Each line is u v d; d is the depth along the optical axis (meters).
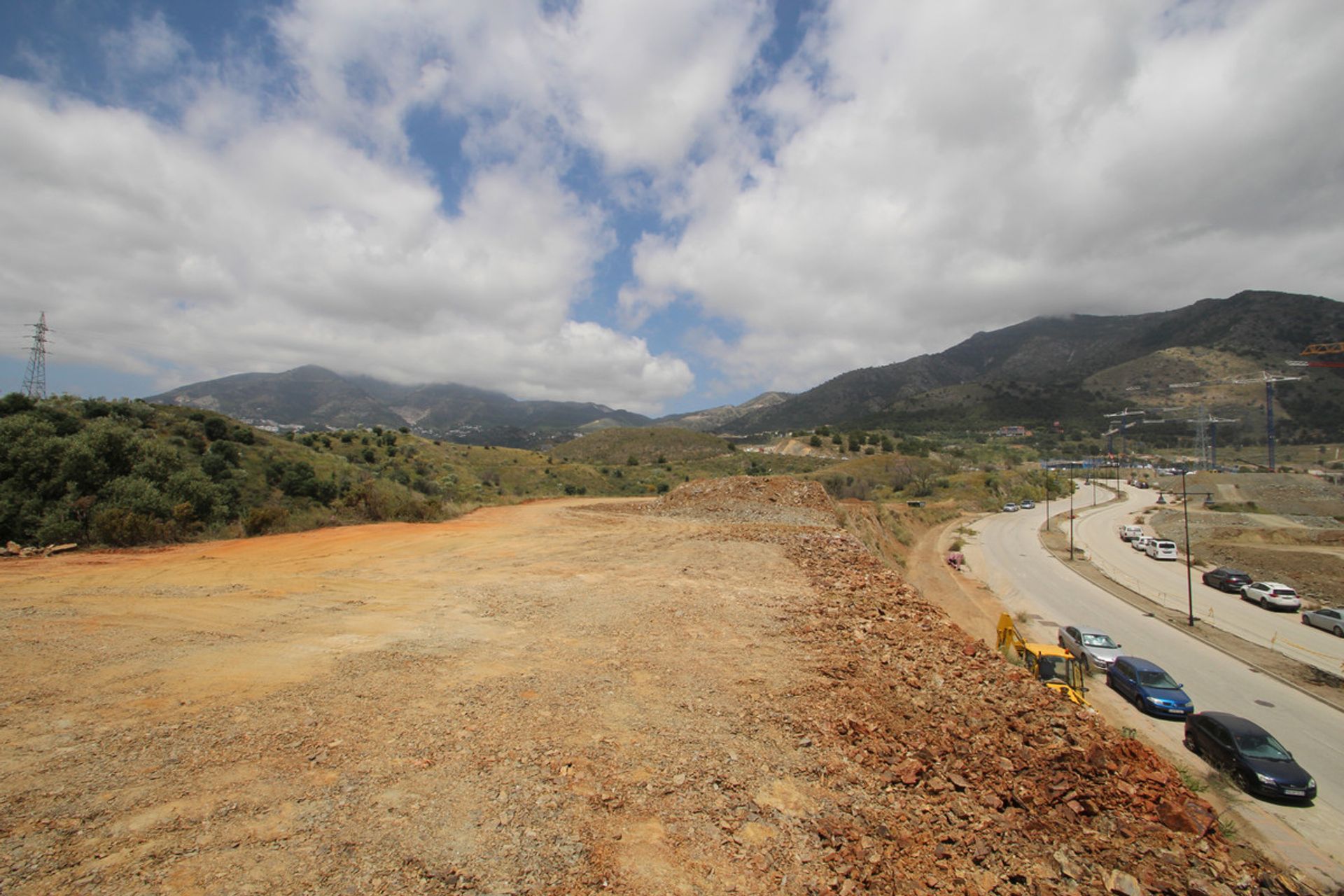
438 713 6.75
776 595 13.05
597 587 13.62
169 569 14.59
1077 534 61.28
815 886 4.43
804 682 8.13
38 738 5.76
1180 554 50.03
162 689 7.10
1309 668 23.50
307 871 4.07
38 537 18.28
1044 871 4.96
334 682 7.52
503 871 4.24
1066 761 6.51
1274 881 5.18
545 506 37.62
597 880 4.25
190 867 4.02
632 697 7.47
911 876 4.69
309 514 25.17
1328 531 53.78
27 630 9.18
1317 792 14.14
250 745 5.81
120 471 24.75
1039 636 27.88
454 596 12.52
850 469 95.75
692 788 5.52
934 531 60.62
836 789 5.73
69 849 4.13
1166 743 16.67
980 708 7.63
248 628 9.78
